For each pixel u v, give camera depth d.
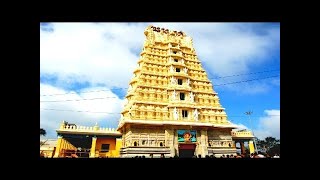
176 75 33.12
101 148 35.16
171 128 29.89
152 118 29.97
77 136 33.59
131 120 28.30
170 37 37.09
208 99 34.84
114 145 35.72
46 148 33.75
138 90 31.12
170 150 28.94
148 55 34.19
